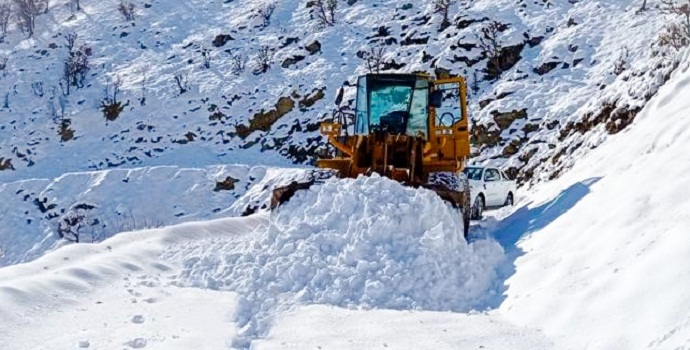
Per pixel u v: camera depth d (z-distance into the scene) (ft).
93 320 18.99
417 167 33.35
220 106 123.75
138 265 25.58
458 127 37.06
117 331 18.03
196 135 120.88
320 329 18.17
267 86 124.88
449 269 21.98
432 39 117.60
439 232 23.08
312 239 24.59
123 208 101.81
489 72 104.88
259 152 114.93
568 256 19.69
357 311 20.08
